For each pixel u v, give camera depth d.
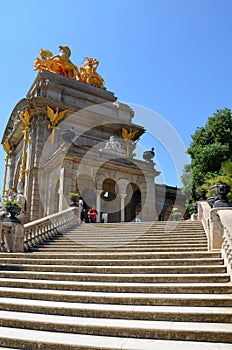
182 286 7.14
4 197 31.89
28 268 9.77
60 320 6.11
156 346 4.99
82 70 37.09
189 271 8.33
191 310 6.07
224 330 5.23
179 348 4.87
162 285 7.30
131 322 5.89
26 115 31.03
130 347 4.97
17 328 6.16
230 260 7.79
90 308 6.41
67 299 7.21
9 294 7.81
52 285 8.05
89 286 7.69
